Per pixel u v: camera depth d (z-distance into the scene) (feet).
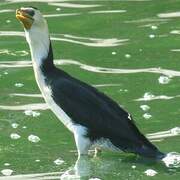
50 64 47.57
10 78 57.36
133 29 66.03
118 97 53.57
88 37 64.69
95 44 63.16
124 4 72.18
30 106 52.80
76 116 46.24
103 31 65.82
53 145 47.67
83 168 44.98
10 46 63.46
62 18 68.80
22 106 52.85
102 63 59.41
